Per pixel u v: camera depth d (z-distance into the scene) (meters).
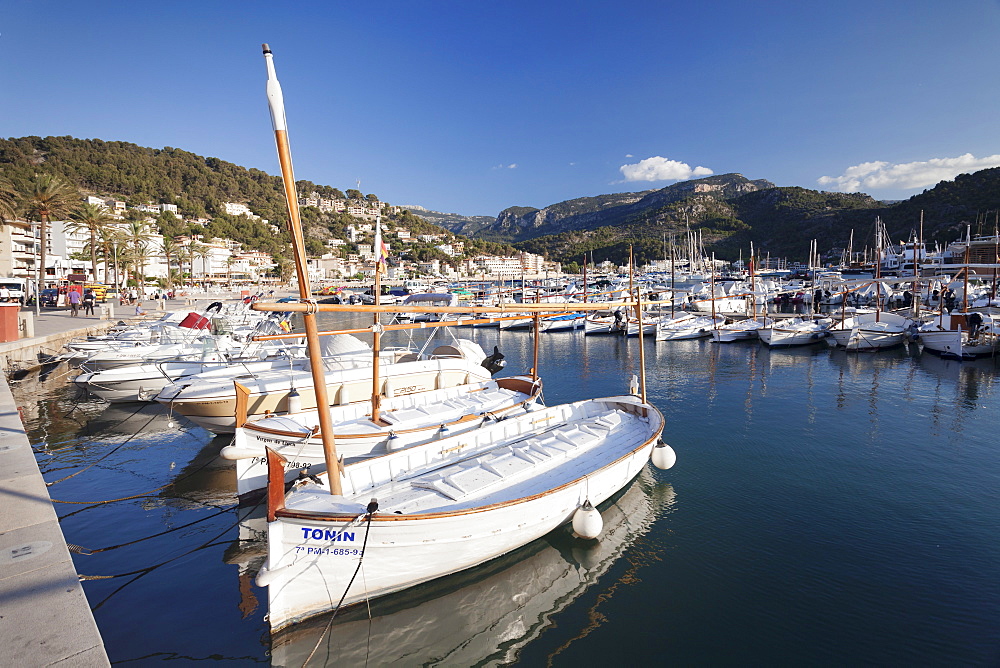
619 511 10.88
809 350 33.66
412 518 7.14
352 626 7.28
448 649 7.01
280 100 6.15
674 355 33.03
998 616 7.44
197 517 10.66
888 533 9.85
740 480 12.42
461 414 13.55
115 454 14.34
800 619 7.48
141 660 6.52
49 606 5.45
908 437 15.44
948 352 28.73
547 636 7.25
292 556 6.81
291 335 13.88
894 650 6.81
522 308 10.75
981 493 11.50
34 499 8.12
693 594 8.12
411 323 12.35
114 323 34.28
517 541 8.73
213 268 119.06
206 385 13.90
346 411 13.41
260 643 6.89
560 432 11.92
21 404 19.47
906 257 84.56
